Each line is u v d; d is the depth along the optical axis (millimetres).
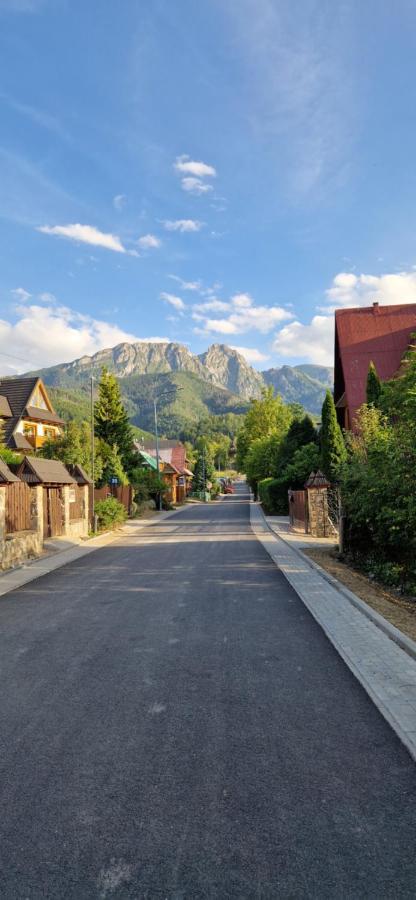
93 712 4531
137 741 3992
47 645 6582
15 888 2541
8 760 3744
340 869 2629
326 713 4461
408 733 4035
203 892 2492
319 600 8969
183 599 9188
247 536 21281
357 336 31609
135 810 3125
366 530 13844
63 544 18875
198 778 3461
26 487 15992
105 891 2510
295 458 35062
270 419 56688
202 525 28547
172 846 2809
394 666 5578
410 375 11641
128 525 30016
